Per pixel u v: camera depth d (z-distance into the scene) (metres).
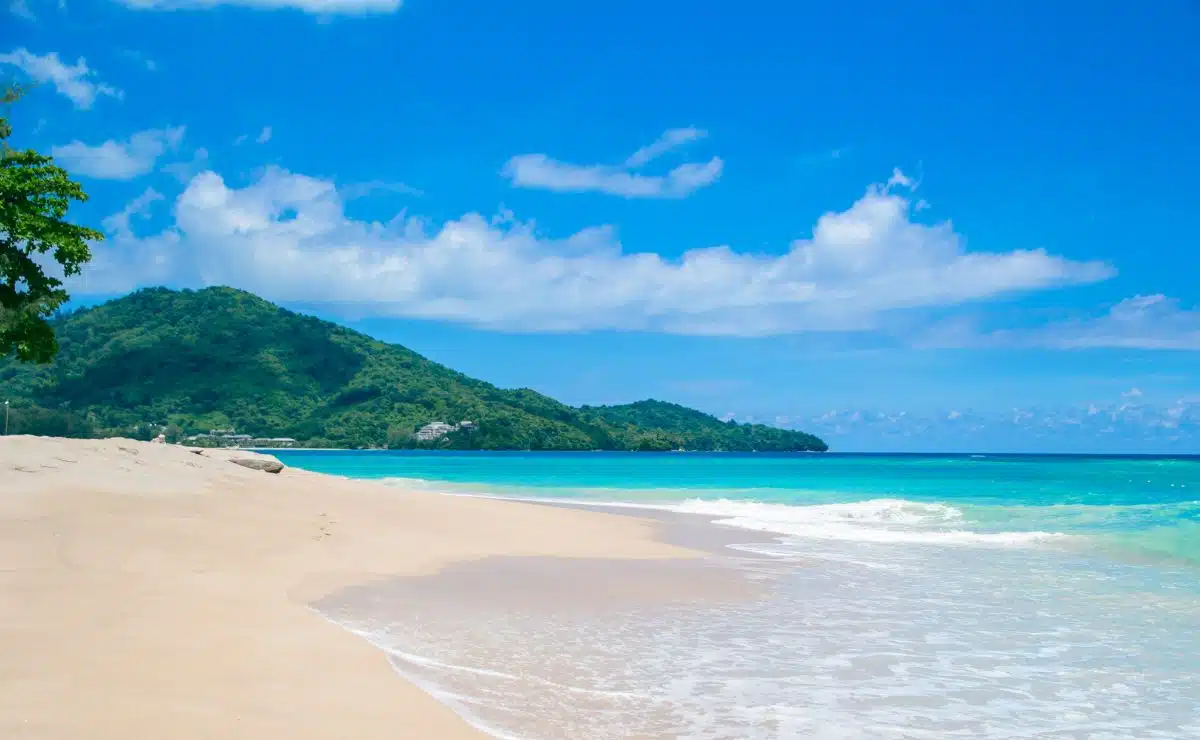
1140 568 16.95
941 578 15.59
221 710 6.61
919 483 50.47
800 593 13.99
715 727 7.35
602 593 13.54
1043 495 38.09
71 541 12.64
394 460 119.12
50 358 25.08
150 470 18.52
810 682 8.80
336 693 7.38
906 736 7.29
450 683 8.34
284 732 6.26
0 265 23.25
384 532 18.09
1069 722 7.75
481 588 13.59
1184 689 8.77
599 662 9.38
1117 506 29.78
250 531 15.61
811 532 23.47
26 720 5.95
